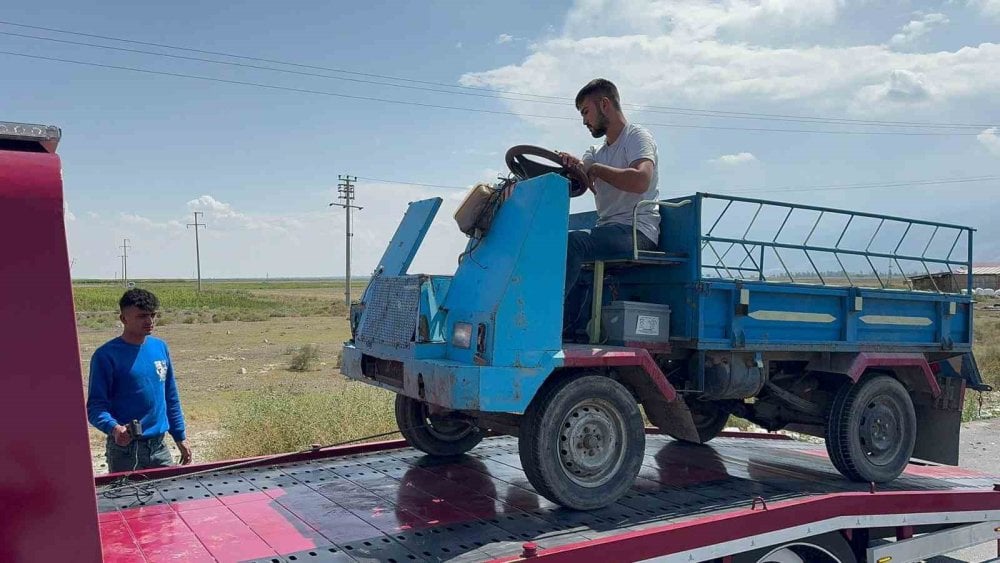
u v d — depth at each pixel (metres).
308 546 3.75
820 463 6.40
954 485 5.94
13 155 2.44
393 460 5.81
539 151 4.82
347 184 69.69
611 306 5.03
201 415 14.35
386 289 5.05
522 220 4.34
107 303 70.62
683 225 5.21
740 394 5.35
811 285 5.53
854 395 5.62
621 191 5.30
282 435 9.92
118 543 3.74
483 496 4.76
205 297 93.25
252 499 4.61
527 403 4.09
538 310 4.22
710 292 5.10
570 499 4.32
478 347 4.14
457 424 5.91
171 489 4.80
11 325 2.32
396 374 4.80
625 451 4.55
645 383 4.78
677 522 4.22
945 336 6.34
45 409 2.36
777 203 5.47
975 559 6.98
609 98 5.35
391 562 3.55
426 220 5.19
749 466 6.06
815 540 4.72
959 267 6.62
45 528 2.35
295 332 42.88
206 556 3.57
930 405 6.64
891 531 5.23
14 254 2.34
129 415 5.21
